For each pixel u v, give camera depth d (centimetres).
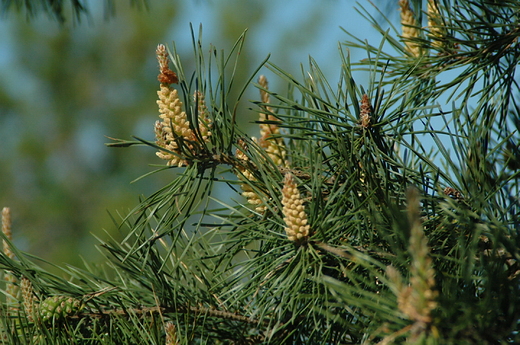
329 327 81
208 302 85
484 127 85
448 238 81
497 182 82
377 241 81
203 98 83
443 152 82
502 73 87
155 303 85
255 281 82
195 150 83
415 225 73
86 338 83
